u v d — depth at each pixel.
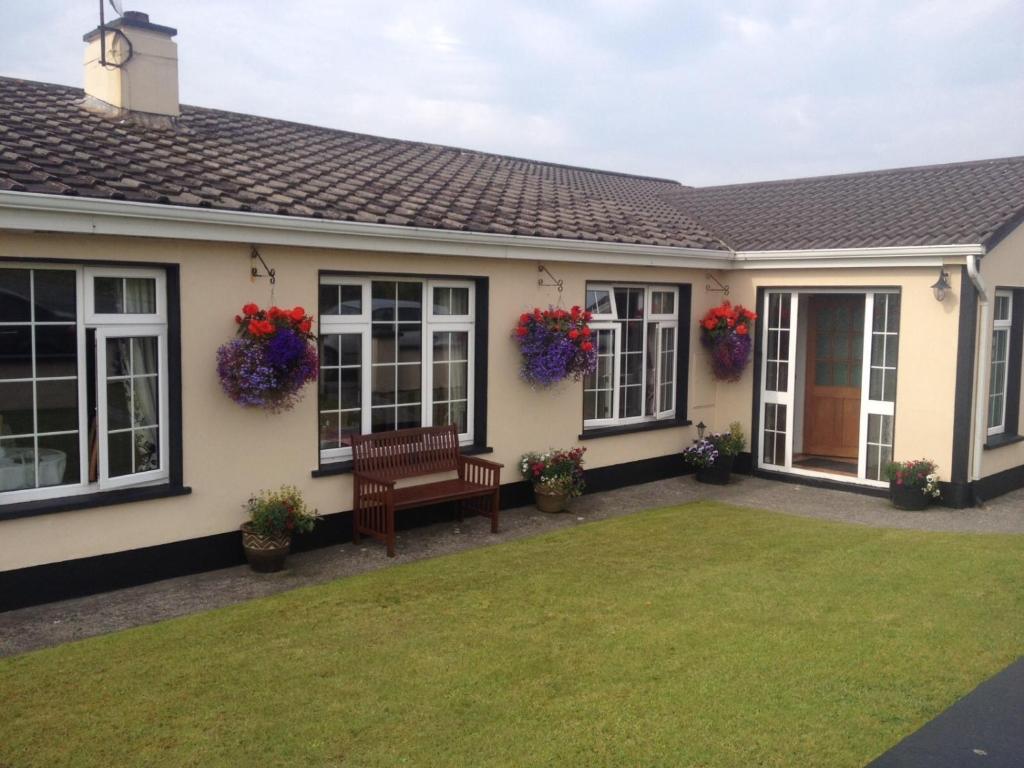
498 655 5.24
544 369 8.94
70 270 6.17
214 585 6.63
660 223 11.64
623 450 10.55
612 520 8.85
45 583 6.10
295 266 7.30
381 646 5.37
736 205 13.32
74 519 6.19
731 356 11.02
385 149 11.48
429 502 7.80
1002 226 9.29
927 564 7.25
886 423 10.18
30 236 5.82
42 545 6.06
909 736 4.34
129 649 5.28
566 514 9.14
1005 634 5.69
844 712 4.57
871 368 10.26
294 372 6.85
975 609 6.14
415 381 8.48
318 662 5.11
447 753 4.11
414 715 4.47
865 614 6.02
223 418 6.96
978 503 9.68
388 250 7.71
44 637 5.55
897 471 9.53
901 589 6.57
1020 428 10.74
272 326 6.73
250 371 6.66
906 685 4.91
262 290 7.11
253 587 6.60
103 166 6.66
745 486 10.79
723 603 6.22
